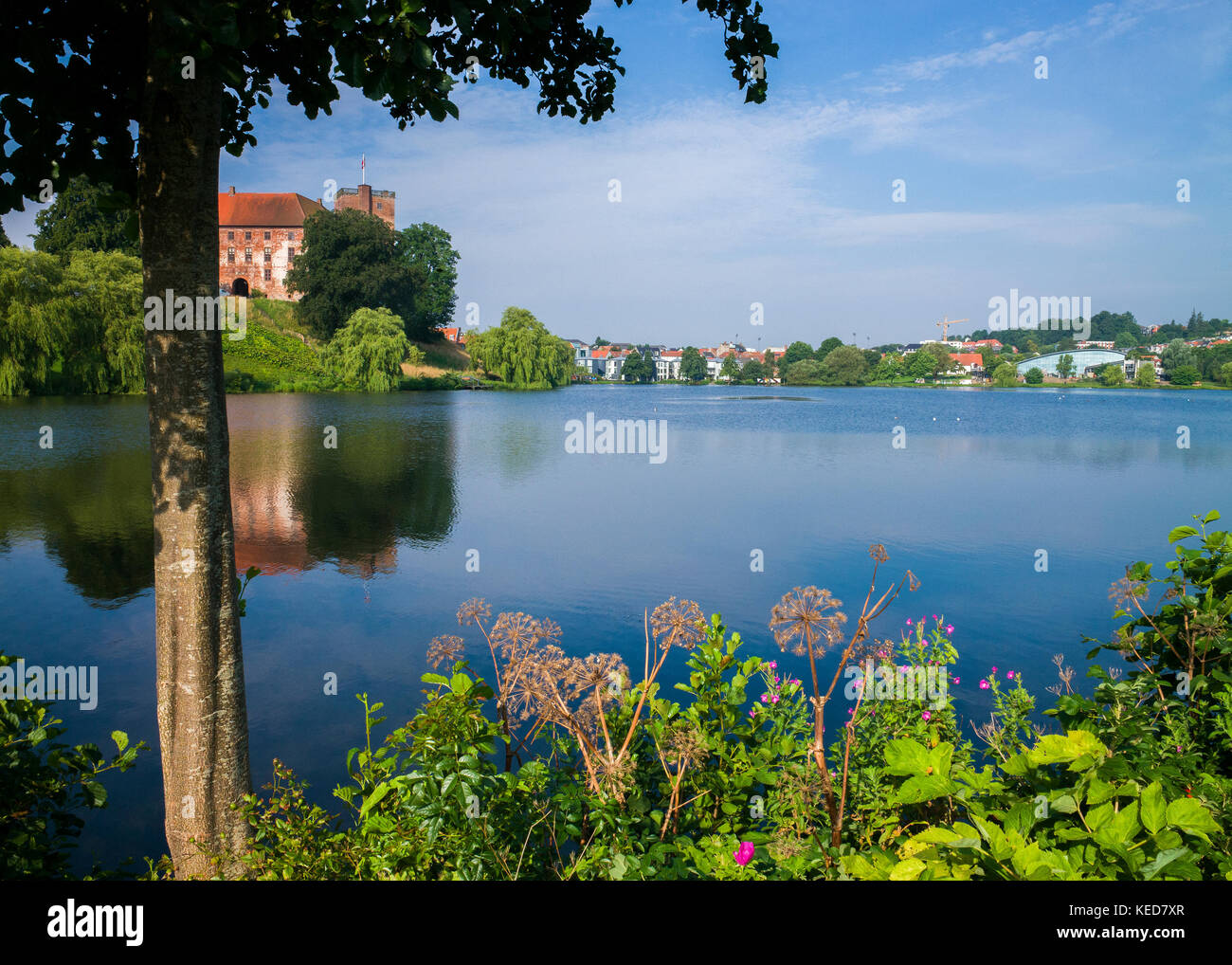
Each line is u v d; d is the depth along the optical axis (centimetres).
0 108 351
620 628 1014
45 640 969
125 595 1168
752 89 516
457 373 8994
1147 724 329
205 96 345
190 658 356
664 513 1912
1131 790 212
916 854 198
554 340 9825
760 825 363
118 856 505
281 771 360
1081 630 977
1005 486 2389
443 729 296
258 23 320
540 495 2192
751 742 402
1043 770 245
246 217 9569
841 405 8312
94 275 5053
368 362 7338
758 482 2484
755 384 16588
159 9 287
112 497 2025
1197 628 362
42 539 1555
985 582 1239
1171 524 1741
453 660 343
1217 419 6181
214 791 361
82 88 370
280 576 1291
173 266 347
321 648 933
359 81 321
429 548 1517
